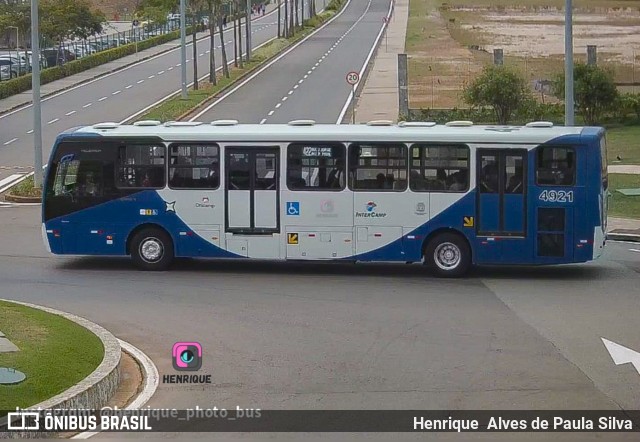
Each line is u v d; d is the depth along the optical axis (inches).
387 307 681.0
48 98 2281.0
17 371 450.6
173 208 820.0
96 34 3631.9
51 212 833.5
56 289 742.5
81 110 2065.7
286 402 457.4
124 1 4611.2
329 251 807.7
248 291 739.4
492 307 680.4
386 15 4375.0
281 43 3302.2
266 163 808.9
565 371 511.8
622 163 1432.1
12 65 2546.8
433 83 2237.9
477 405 451.5
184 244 822.5
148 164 823.1
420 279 797.9
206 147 813.9
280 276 808.9
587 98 1761.8
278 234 810.8
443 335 595.5
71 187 831.7
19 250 920.3
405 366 522.9
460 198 794.2
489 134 788.6
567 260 789.9
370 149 799.7
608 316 649.0
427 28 3577.8
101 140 824.3
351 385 486.3
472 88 1716.3
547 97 1925.4
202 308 676.1
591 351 554.6
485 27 3390.7
